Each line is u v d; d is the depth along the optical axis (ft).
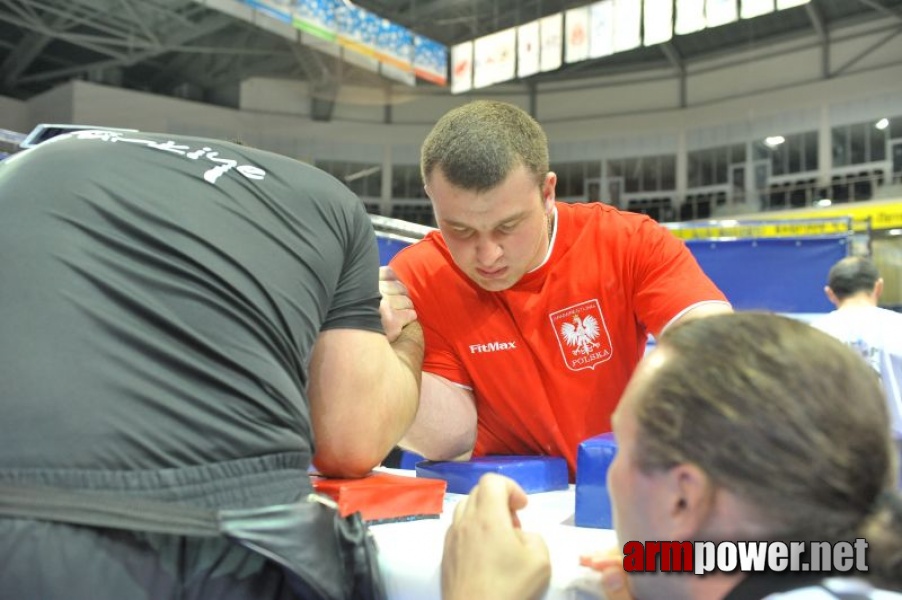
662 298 3.87
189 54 43.29
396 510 2.47
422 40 32.83
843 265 9.20
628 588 1.61
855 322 8.78
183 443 1.82
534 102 50.16
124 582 1.66
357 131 49.29
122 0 34.88
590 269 4.07
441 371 4.24
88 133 2.52
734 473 1.23
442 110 49.83
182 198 2.16
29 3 34.83
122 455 1.73
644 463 1.37
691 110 46.73
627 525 1.44
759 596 1.29
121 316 1.88
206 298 2.00
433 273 4.21
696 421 1.27
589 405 4.16
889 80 39.83
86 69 42.47
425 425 3.91
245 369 1.99
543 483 3.29
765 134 43.78
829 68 41.83
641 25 28.25
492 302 4.16
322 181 2.58
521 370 4.16
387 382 2.68
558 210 4.17
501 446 4.42
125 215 2.04
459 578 1.77
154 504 1.73
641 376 1.44
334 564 1.98
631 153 48.08
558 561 1.84
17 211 1.99
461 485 3.17
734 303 12.55
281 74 47.37
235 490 1.86
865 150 40.37
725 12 25.02
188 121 44.19
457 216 3.30
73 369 1.76
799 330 1.34
